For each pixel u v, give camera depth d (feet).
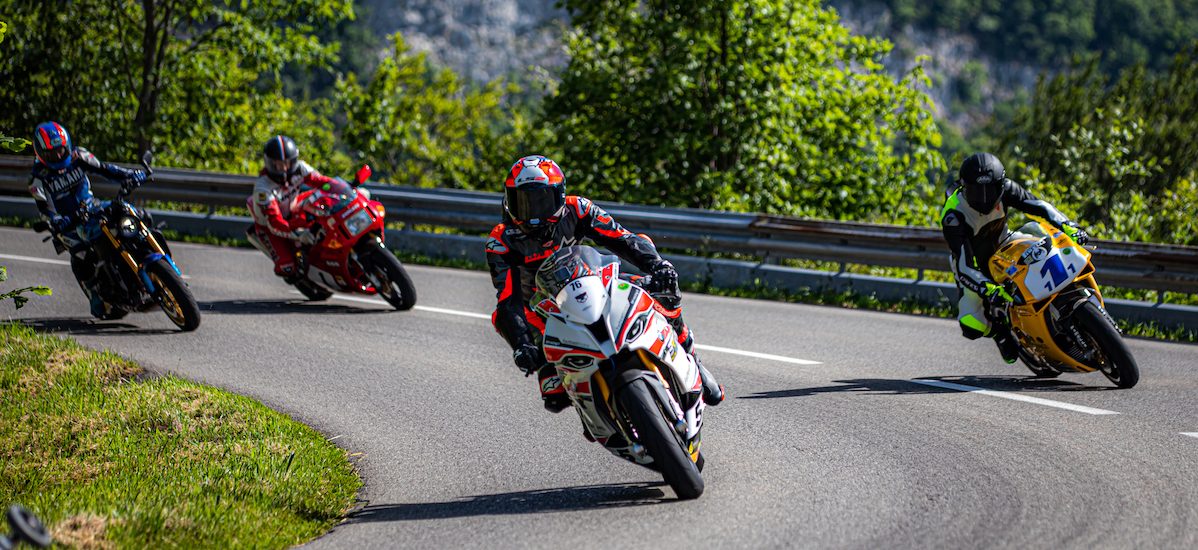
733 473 74.74
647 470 77.10
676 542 61.36
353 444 86.58
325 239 136.56
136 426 91.04
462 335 125.29
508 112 369.50
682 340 73.05
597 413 69.36
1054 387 97.60
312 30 311.88
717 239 160.66
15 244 188.75
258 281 161.17
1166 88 260.21
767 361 110.73
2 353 109.40
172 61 320.91
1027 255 96.43
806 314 138.41
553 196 71.41
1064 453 76.23
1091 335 94.73
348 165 339.77
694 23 240.53
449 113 515.91
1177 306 125.39
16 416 94.22
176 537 62.80
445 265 180.24
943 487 69.67
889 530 62.03
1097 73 265.13
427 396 99.40
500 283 74.38
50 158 124.47
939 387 98.53
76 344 114.62
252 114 348.79
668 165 250.57
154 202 223.51
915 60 249.55
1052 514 63.57
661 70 235.61
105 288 128.57
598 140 260.01
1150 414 86.58
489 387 102.17
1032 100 268.62
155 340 122.62
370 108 315.58
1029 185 222.69
